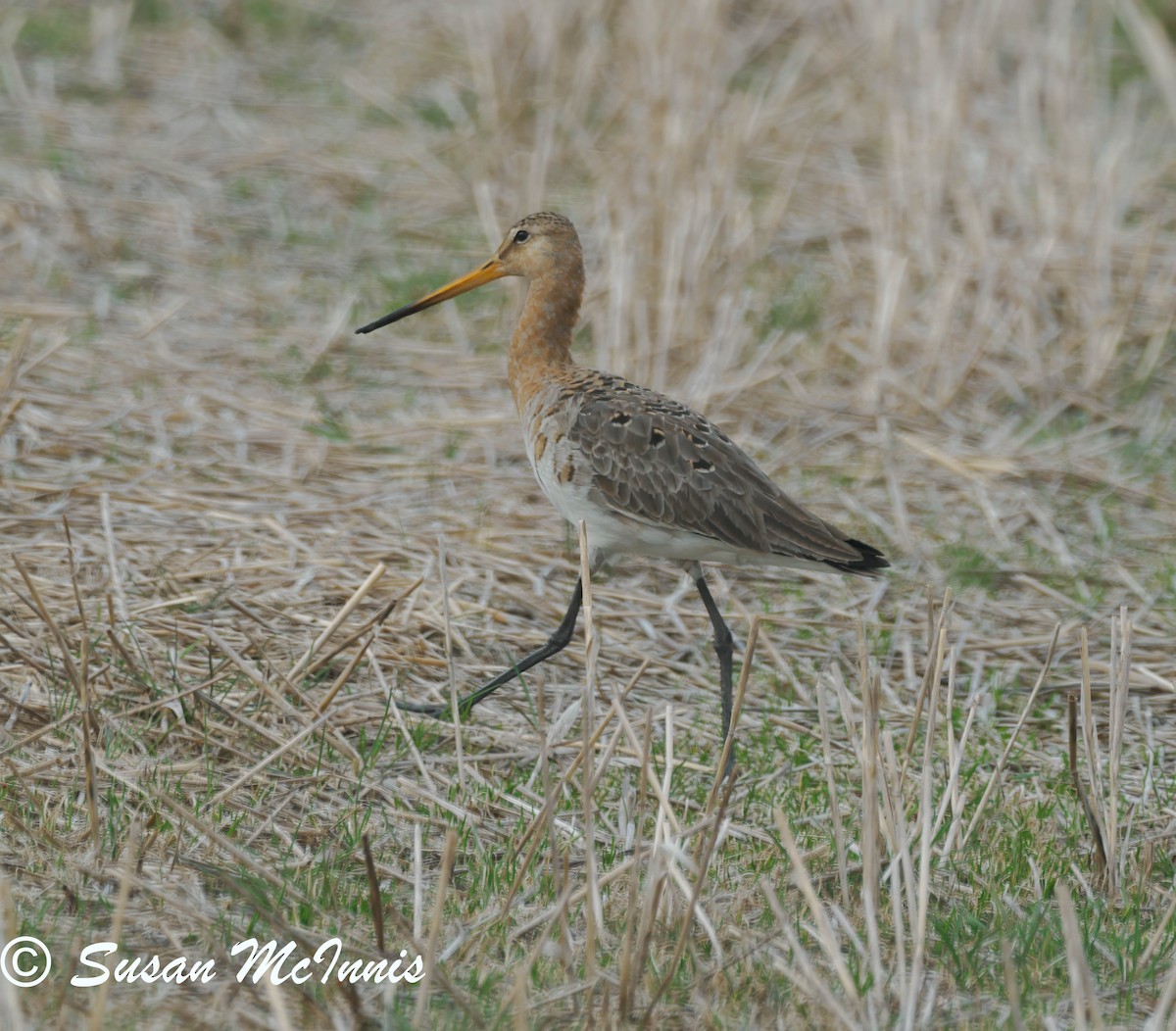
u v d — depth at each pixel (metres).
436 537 12.71
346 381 15.66
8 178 19.14
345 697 10.24
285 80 23.39
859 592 12.65
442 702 10.48
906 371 16.19
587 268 17.83
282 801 8.99
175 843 8.34
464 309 17.55
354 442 14.35
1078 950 6.62
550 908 8.05
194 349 15.93
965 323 17.11
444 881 6.88
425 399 15.42
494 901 8.17
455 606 11.63
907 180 18.41
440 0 25.86
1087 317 16.97
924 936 7.73
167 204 19.19
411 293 17.72
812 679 11.32
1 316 16.06
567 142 21.31
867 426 15.31
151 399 14.69
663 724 10.47
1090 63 21.55
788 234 19.12
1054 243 17.61
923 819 7.79
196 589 11.40
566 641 10.48
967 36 20.34
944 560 13.20
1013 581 12.95
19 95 21.48
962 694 11.27
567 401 10.59
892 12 21.14
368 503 13.19
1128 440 15.47
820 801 9.56
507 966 7.58
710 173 17.55
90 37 23.67
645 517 10.30
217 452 13.88
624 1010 7.12
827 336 16.81
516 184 20.05
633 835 8.88
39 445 13.46
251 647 10.60
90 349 15.55
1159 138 22.20
